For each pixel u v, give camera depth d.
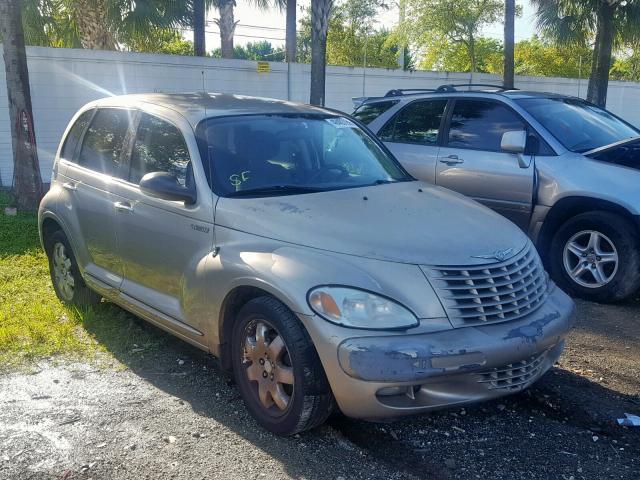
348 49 34.56
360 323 3.41
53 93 14.30
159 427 3.96
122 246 5.02
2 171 13.91
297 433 3.85
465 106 7.46
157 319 4.74
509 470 3.55
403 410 3.46
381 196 4.47
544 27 20.33
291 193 4.42
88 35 17.28
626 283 6.05
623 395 4.42
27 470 3.50
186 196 4.32
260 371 3.88
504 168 6.83
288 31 23.97
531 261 4.11
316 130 5.11
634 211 5.91
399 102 8.18
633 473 3.54
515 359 3.59
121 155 5.20
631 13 19.30
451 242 3.82
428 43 30.25
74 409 4.17
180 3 17.61
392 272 3.57
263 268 3.75
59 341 5.15
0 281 6.73
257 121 4.90
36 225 9.59
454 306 3.56
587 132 6.98
